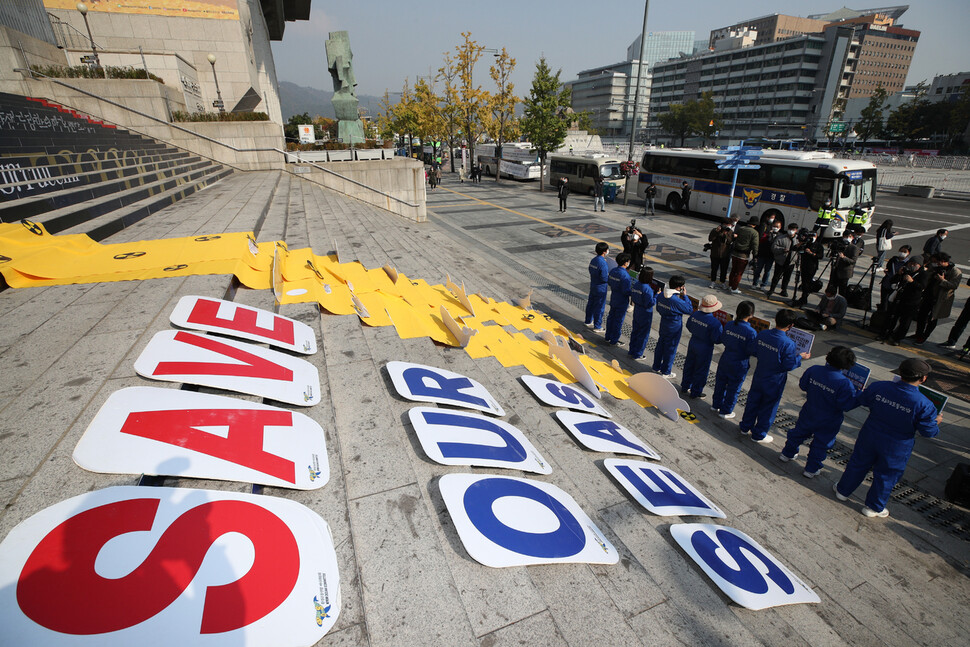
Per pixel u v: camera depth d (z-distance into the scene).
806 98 95.25
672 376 7.38
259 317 4.13
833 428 4.76
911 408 4.07
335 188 18.30
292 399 3.11
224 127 17.36
